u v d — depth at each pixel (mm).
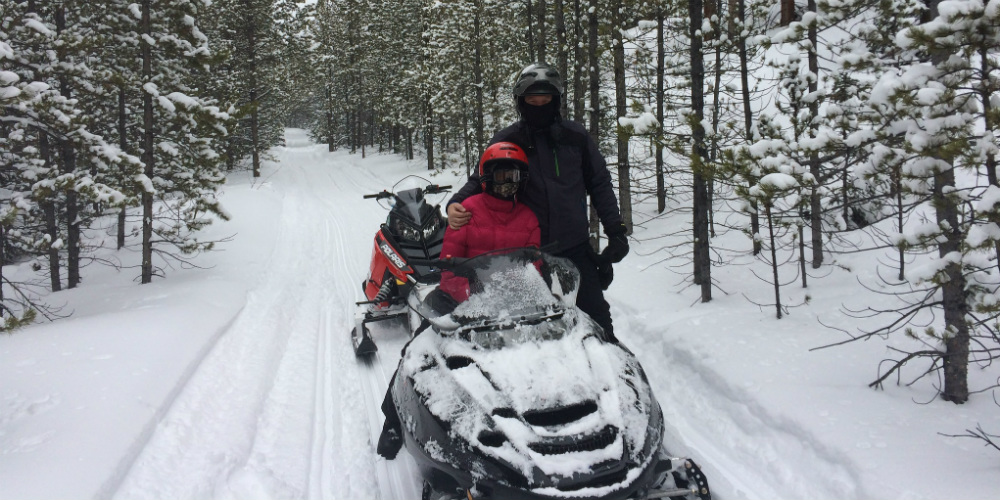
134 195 10070
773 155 4438
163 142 10852
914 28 2982
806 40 7367
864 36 4574
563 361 3035
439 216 7004
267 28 31047
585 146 3967
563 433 2705
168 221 15547
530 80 3729
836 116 4141
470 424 2832
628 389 3047
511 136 3854
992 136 2963
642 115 5387
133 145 12695
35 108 8469
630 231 12703
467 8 20234
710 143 6672
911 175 3275
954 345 3789
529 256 3586
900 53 3652
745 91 9242
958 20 2838
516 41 19953
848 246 8289
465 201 3855
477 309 3359
